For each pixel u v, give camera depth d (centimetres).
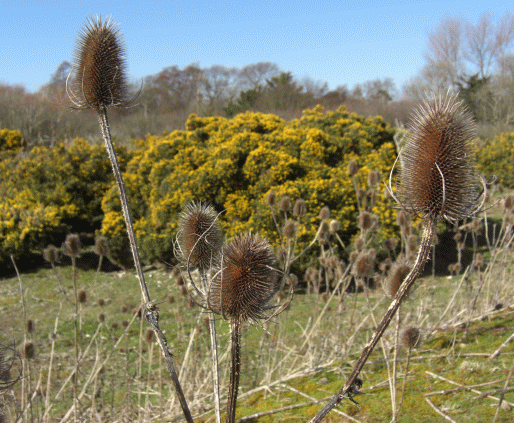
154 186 1119
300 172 1038
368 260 381
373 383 402
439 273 912
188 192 1027
